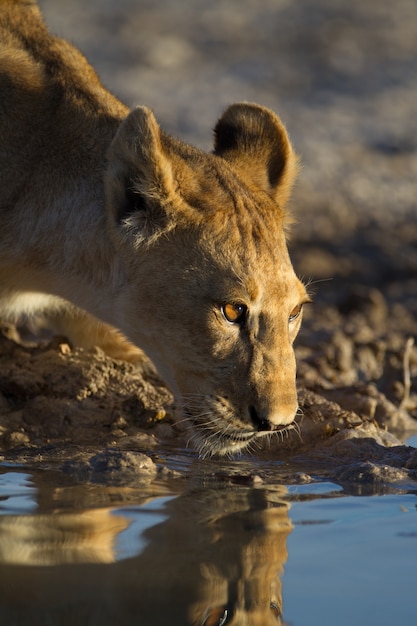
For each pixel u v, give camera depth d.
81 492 8.69
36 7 12.23
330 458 10.33
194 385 10.12
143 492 8.77
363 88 34.69
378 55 37.62
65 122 10.99
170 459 10.15
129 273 10.38
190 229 10.08
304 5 42.34
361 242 23.03
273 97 33.31
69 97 11.11
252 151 11.28
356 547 7.42
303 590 6.66
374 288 20.20
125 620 6.19
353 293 18.42
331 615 6.31
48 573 6.81
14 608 6.29
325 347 14.62
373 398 12.50
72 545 7.30
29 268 11.10
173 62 35.31
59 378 11.47
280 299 10.06
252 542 7.48
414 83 35.47
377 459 10.20
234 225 10.12
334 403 11.58
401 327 17.36
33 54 11.35
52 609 6.29
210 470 9.73
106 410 11.16
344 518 8.12
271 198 11.01
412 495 8.88
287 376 9.97
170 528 7.75
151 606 6.37
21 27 11.55
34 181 10.92
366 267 21.34
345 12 41.75
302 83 34.69
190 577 6.80
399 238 23.67
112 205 10.21
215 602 6.45
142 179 10.00
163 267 10.15
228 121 11.50
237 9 41.28
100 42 36.41
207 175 10.47
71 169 10.84
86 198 10.70
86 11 39.12
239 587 6.66
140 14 39.53
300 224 24.03
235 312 9.93
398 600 6.48
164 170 9.91
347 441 10.52
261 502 8.56
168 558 7.12
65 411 11.02
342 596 6.56
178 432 11.09
